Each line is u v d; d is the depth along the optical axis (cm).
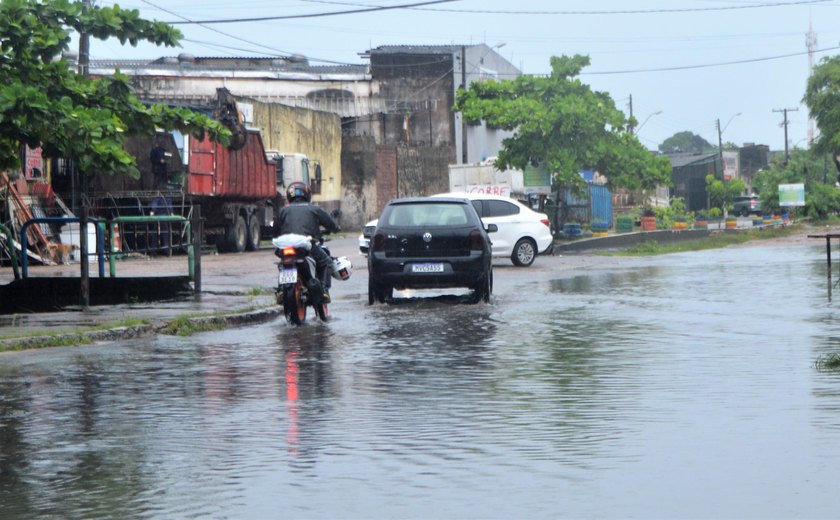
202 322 1922
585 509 734
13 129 1978
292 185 2084
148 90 8388
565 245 4981
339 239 6253
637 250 4856
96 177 4425
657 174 5878
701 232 7025
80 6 2198
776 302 2323
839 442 926
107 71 8644
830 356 1398
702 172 14288
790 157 13775
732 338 1698
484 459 884
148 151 4503
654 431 984
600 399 1159
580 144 5691
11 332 1734
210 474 848
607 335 1762
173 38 2255
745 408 1091
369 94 9106
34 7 2166
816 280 2977
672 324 1919
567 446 927
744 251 4931
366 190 8494
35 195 4162
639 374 1334
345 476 836
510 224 3684
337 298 2533
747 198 13912
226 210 4872
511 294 2589
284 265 1958
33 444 970
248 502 766
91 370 1427
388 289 2502
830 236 2370
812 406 1095
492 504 749
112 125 2031
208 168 4641
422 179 8838
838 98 8781
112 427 1044
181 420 1075
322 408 1130
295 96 8988
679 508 734
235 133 4841
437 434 987
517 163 5681
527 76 5847
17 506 762
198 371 1411
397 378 1327
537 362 1455
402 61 9438
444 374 1355
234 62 10562
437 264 2309
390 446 938
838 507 732
